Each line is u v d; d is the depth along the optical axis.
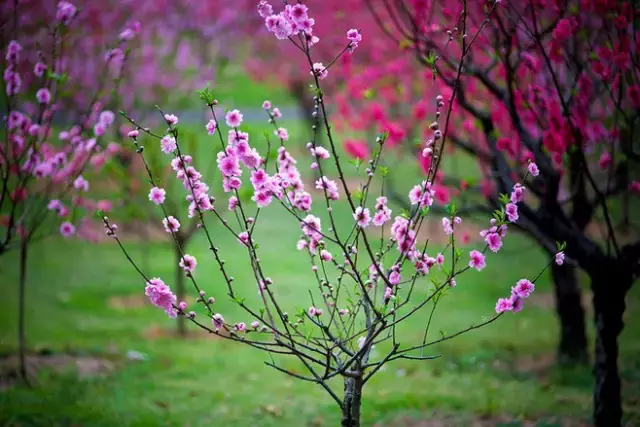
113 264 18.19
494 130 7.26
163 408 8.60
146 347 11.83
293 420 8.30
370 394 9.35
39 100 6.91
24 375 9.48
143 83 17.77
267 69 22.31
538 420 8.16
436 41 7.59
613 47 6.06
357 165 4.61
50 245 19.88
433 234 19.38
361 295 4.96
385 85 11.06
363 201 4.55
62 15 7.12
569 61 6.82
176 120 4.48
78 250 19.45
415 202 4.62
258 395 9.28
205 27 19.30
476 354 11.65
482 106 9.95
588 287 16.55
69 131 8.66
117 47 8.30
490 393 9.41
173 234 4.50
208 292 15.84
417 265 4.69
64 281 16.70
